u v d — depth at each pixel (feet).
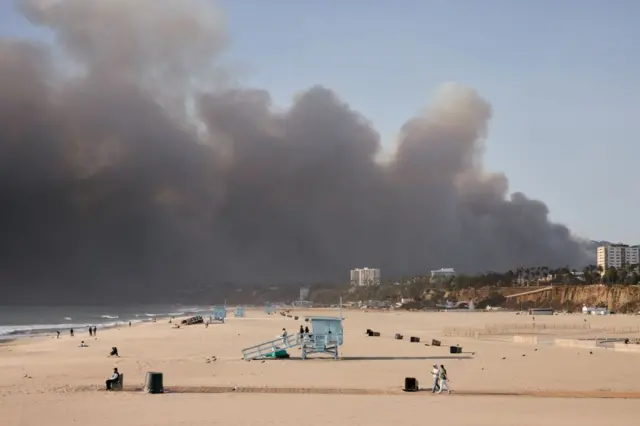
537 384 161.17
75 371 185.06
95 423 101.50
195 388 145.69
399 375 177.27
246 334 407.85
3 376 172.04
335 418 106.83
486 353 254.47
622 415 113.80
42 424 100.53
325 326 231.09
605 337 386.93
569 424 104.42
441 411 115.65
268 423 101.55
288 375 174.91
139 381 160.15
